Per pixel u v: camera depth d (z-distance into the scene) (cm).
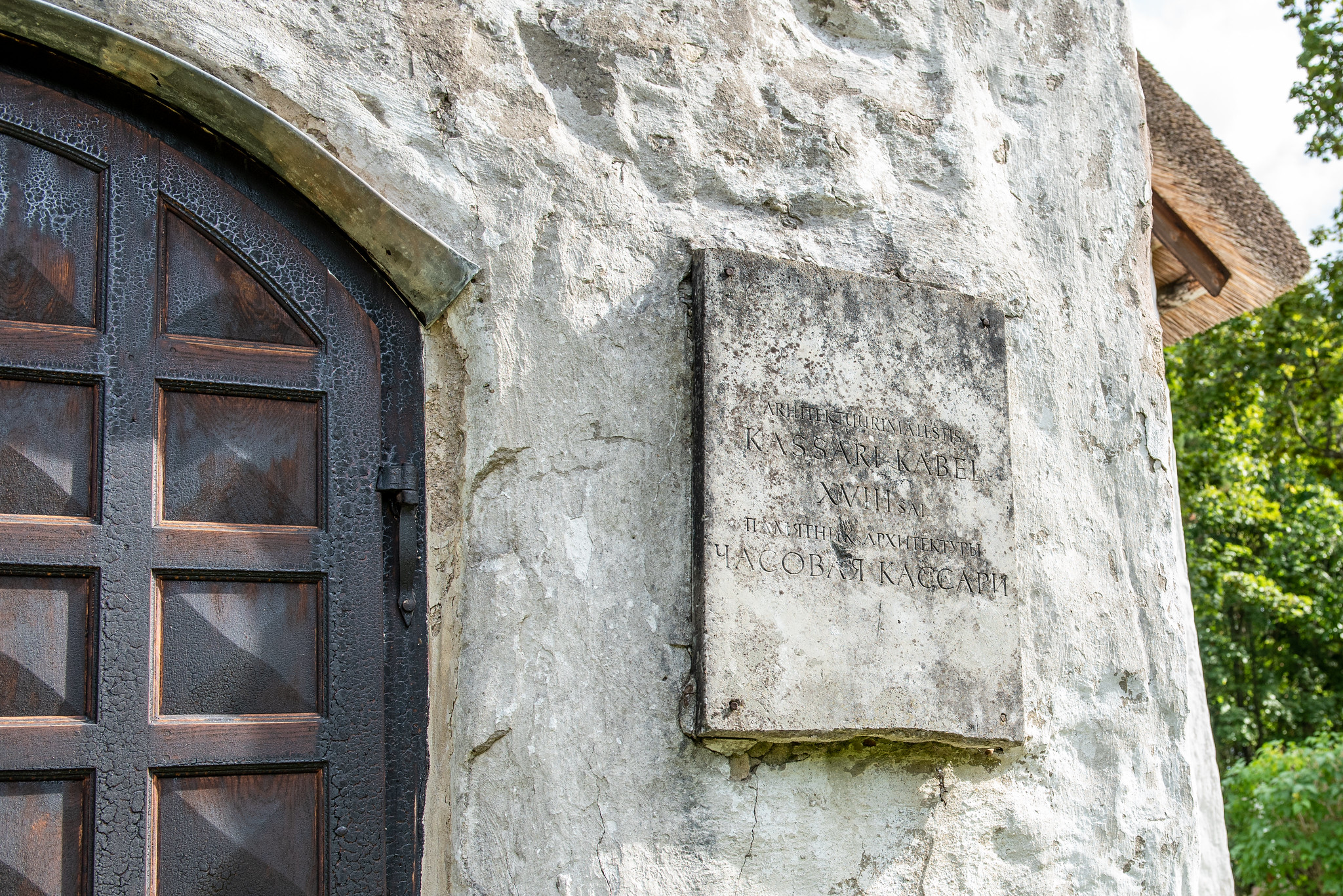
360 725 212
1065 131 297
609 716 220
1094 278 292
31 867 187
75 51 205
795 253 255
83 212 207
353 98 221
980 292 274
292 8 220
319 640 213
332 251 226
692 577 229
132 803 193
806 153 261
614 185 240
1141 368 293
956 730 240
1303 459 1288
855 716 230
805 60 267
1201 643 1444
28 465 198
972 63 289
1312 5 820
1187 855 269
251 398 216
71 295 204
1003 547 255
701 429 230
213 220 216
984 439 259
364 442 222
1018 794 254
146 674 198
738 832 225
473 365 226
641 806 219
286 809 205
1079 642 268
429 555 225
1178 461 1386
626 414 232
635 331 236
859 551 238
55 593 197
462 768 212
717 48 256
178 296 212
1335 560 1477
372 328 226
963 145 280
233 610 208
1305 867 816
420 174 223
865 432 245
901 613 239
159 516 204
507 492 222
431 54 229
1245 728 1424
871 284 253
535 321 229
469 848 208
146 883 192
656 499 231
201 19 211
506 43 236
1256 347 1254
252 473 213
